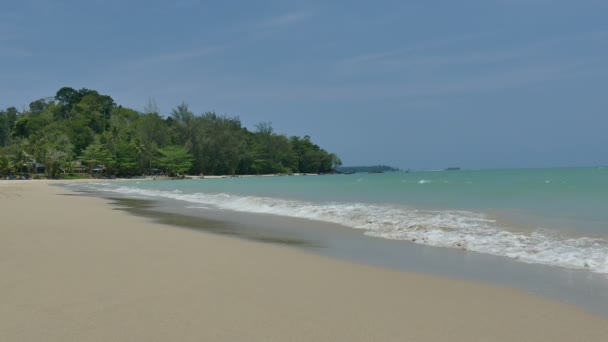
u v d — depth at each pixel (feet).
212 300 19.17
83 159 333.01
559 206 60.18
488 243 34.12
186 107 408.67
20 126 424.87
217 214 59.98
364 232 41.57
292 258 29.07
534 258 28.91
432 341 14.92
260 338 14.94
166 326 15.90
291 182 204.33
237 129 452.35
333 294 20.49
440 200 75.20
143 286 21.21
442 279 23.57
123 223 48.39
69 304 18.29
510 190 96.99
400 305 18.90
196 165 396.98
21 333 15.06
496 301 19.60
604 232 37.63
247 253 30.63
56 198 96.17
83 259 27.53
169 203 82.28
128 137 374.63
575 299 19.92
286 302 19.10
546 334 15.64
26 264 25.82
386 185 142.10
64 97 517.96
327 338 15.06
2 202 80.89
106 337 14.78
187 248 32.30
